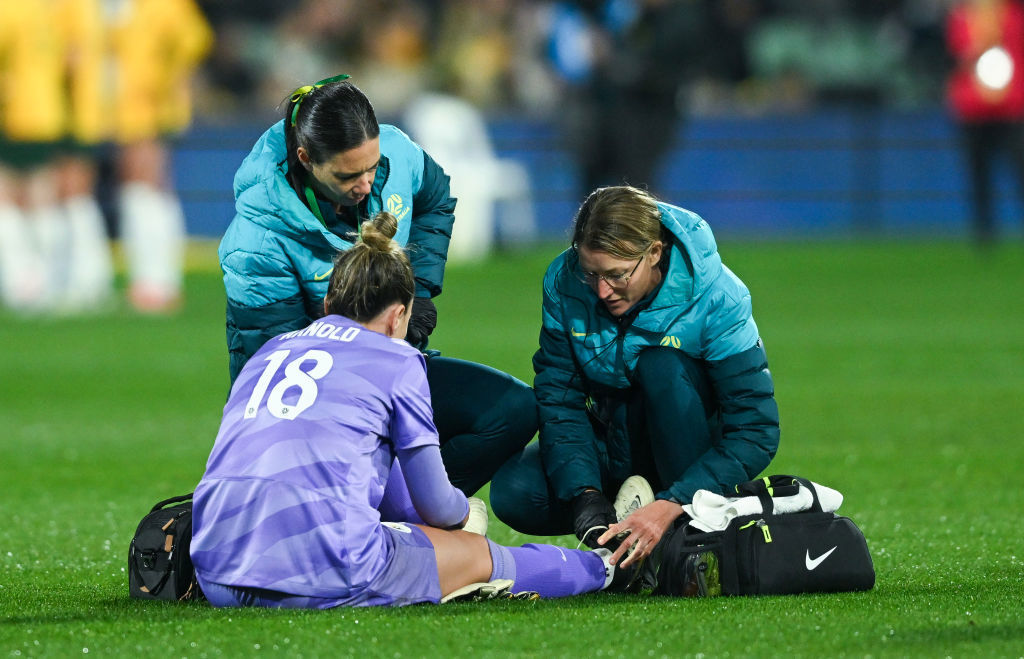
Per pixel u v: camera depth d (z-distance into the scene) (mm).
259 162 16984
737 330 17031
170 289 56719
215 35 82938
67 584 17359
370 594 14938
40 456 28188
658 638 13773
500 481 18578
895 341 45219
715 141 77438
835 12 87375
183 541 15906
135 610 15336
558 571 16078
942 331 47469
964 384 36688
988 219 70125
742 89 84438
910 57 85750
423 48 82625
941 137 77750
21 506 23203
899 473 25531
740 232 77938
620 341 17328
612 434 18016
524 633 13945
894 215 78312
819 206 78125
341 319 15656
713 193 77750
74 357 43719
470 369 18453
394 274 15531
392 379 15195
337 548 14711
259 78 82000
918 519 21375
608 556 16562
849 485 24438
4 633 14102
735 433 17141
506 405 18281
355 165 16219
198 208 73312
